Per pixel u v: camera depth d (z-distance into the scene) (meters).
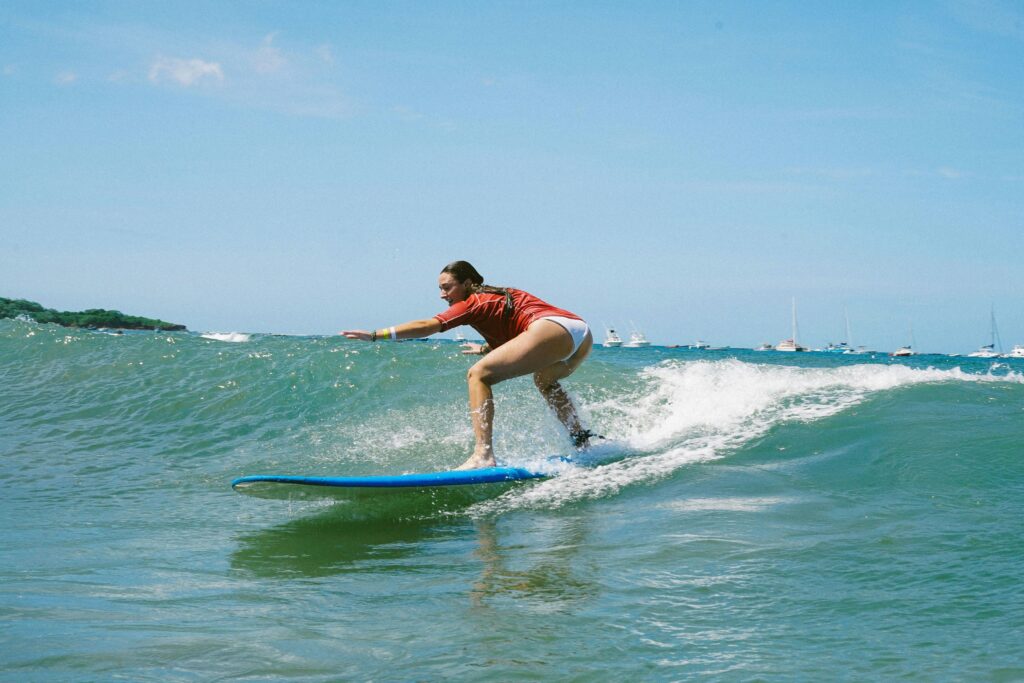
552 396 5.29
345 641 2.21
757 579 2.63
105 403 7.55
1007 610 2.29
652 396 6.83
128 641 2.21
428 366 8.23
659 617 2.33
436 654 2.10
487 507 4.08
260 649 2.15
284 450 5.79
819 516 3.38
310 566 3.09
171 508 4.19
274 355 8.84
